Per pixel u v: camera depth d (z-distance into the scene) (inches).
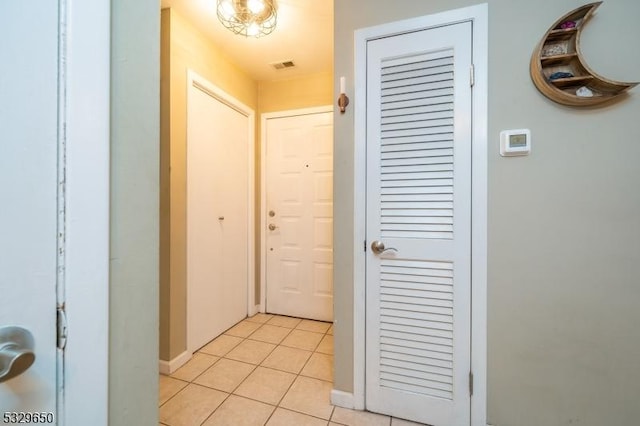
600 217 43.4
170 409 55.8
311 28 76.1
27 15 14.1
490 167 47.9
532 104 45.9
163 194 69.9
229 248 94.0
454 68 49.6
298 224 105.5
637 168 42.0
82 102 16.1
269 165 108.3
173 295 70.1
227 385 63.7
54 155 15.1
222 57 87.9
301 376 67.1
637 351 41.9
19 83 13.9
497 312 47.7
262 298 108.4
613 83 41.2
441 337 50.6
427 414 51.2
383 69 54.0
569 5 44.3
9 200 13.7
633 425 42.0
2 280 13.5
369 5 54.6
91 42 16.6
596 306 43.6
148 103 21.2
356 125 55.6
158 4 22.0
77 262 16.0
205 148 82.7
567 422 44.6
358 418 53.2
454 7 49.5
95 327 17.0
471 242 48.9
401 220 53.1
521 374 46.6
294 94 104.5
